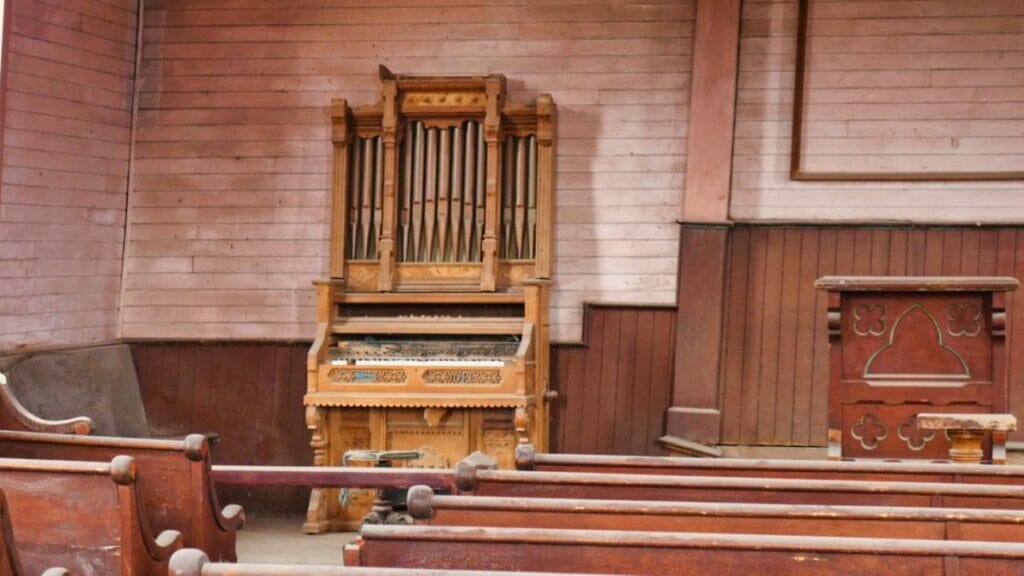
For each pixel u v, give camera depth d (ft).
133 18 23.80
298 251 23.58
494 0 23.30
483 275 22.66
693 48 22.75
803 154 22.58
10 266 21.18
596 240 23.04
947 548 8.21
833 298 16.11
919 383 16.10
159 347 23.63
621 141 23.00
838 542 8.36
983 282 15.78
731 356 22.44
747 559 8.46
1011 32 22.12
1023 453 21.45
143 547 11.11
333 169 23.11
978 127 22.21
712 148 22.43
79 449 13.00
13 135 21.13
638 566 8.59
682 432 22.35
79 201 22.70
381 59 23.53
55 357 21.66
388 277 22.79
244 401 23.47
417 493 9.65
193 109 23.76
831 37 22.52
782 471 12.73
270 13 23.70
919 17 22.33
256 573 7.66
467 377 21.18
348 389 21.45
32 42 21.47
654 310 22.72
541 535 8.65
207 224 23.76
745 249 22.45
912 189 22.31
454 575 7.63
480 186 23.03
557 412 22.90
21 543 11.17
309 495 23.38
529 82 23.22
